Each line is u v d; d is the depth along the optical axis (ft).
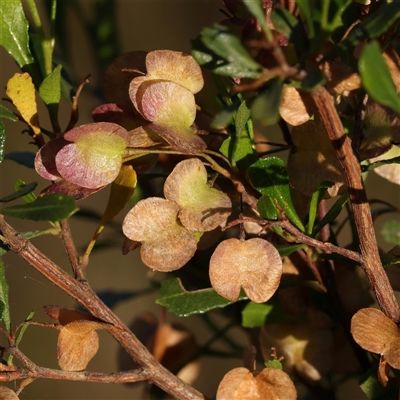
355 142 0.97
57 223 1.04
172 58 0.99
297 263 1.12
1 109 1.05
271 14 0.90
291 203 1.03
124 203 1.01
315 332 1.14
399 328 0.96
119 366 1.23
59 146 0.99
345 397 1.47
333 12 0.89
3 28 1.10
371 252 0.96
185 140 0.97
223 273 0.96
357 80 0.92
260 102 0.84
